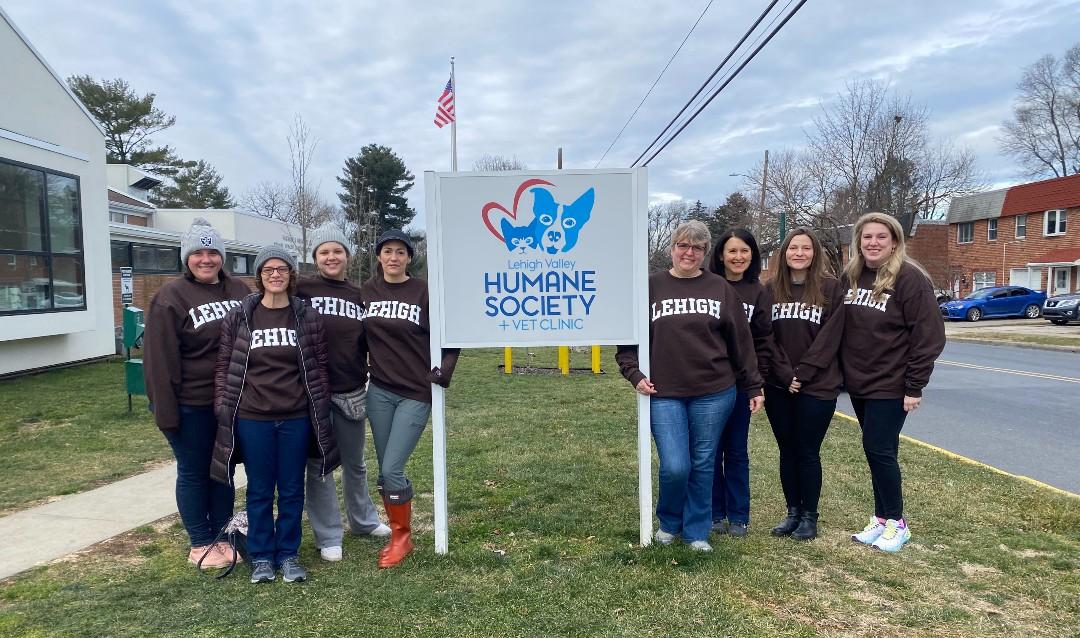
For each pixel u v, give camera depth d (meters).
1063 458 6.18
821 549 3.81
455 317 3.76
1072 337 19.19
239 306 3.46
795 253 3.95
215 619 2.99
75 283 11.82
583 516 4.41
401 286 3.75
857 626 2.92
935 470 5.52
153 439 6.77
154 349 3.44
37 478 5.39
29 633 2.87
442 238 3.75
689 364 3.63
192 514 3.68
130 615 3.04
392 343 3.65
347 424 3.91
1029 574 3.47
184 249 3.62
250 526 3.46
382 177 47.22
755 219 34.75
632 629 2.88
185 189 46.50
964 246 36.19
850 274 3.90
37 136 11.07
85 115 12.30
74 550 3.90
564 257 3.79
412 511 4.59
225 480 3.40
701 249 3.68
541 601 3.14
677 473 3.65
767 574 3.42
